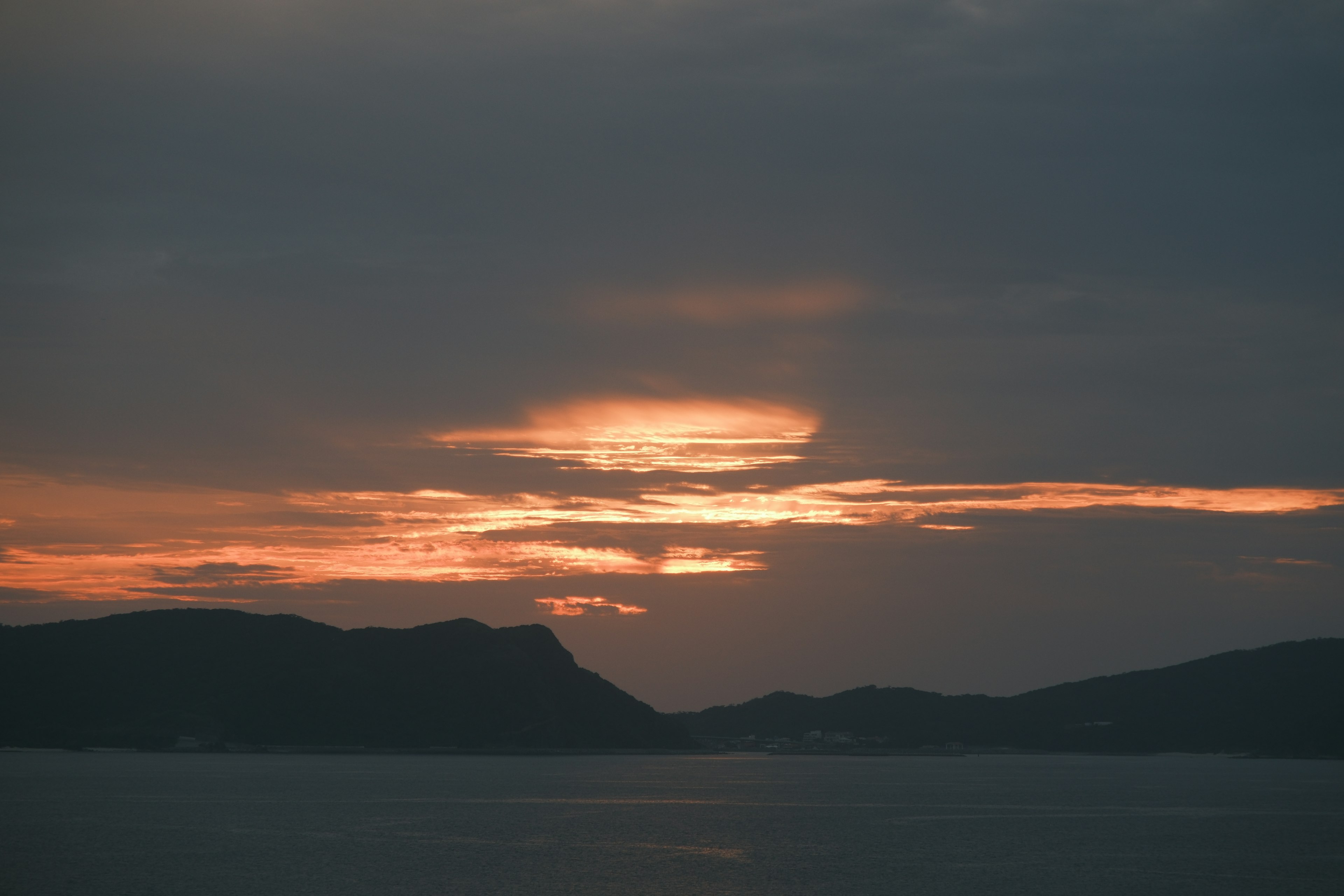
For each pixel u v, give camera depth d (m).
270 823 106.56
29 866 79.31
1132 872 82.44
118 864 79.94
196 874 75.94
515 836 99.31
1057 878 78.94
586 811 126.56
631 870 80.31
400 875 76.00
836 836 103.88
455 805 130.38
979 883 76.94
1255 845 99.31
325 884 72.44
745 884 75.44
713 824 113.81
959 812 134.00
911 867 84.06
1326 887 76.44
